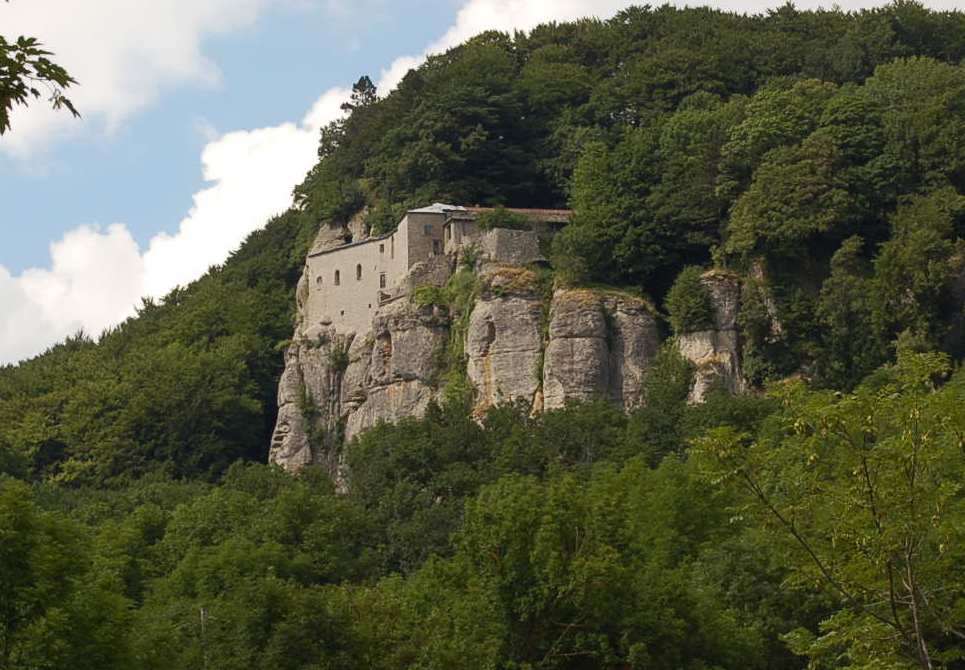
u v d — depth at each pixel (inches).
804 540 3944.4
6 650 4030.5
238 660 5059.1
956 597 4037.9
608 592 5359.3
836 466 4001.0
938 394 3863.2
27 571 4097.0
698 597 5531.5
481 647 5221.5
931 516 3828.7
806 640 4050.2
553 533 5438.0
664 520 6560.0
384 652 5270.7
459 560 5792.3
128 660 4284.0
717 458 3983.8
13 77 2630.4
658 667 5334.6
